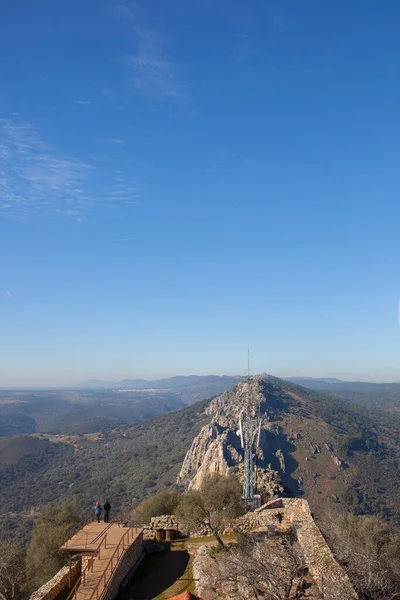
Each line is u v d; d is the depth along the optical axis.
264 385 183.25
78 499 123.19
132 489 130.12
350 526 27.81
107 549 21.86
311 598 15.90
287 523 25.62
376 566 17.97
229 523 28.17
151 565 23.53
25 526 96.12
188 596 17.78
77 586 19.48
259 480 44.50
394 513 95.62
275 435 123.25
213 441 107.38
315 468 113.06
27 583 29.11
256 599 15.88
